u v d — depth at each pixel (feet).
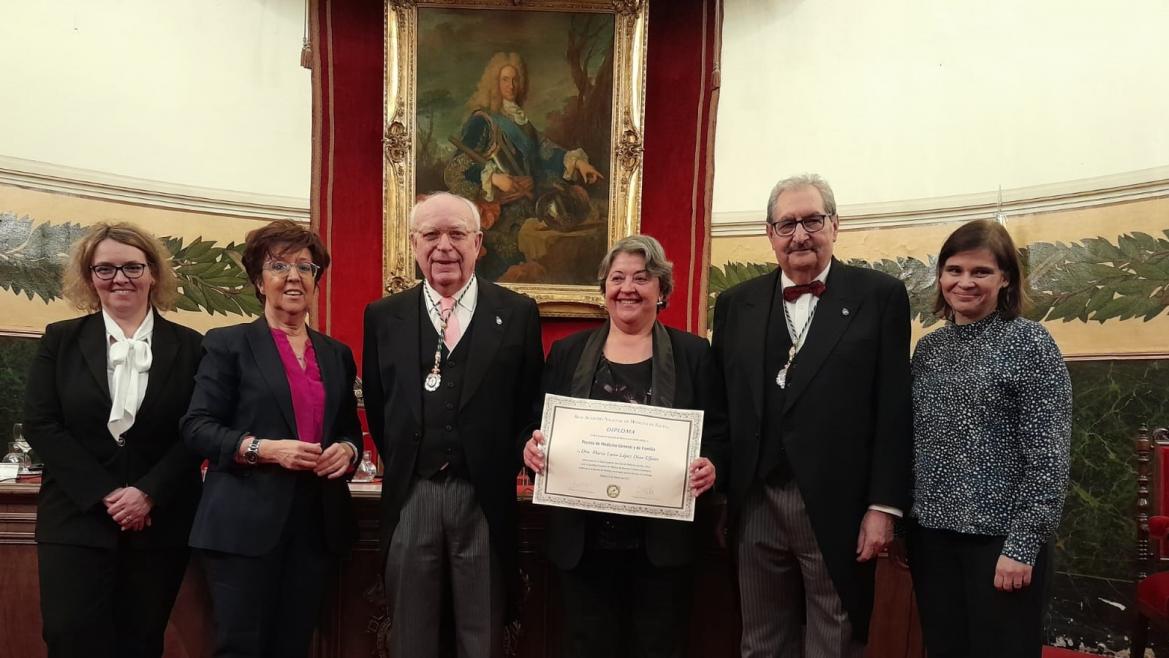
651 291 8.21
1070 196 13.55
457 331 8.40
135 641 8.16
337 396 8.28
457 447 8.00
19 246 13.56
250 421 7.87
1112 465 12.73
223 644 7.40
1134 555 12.35
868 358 7.70
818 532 7.40
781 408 7.76
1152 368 12.48
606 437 7.82
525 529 9.59
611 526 7.88
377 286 14.99
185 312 14.85
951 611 7.41
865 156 15.48
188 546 8.44
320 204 14.89
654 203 15.46
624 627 8.35
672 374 8.21
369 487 9.79
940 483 7.47
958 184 14.65
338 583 9.48
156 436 8.35
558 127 14.99
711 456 7.95
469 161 14.93
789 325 8.09
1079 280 13.38
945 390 7.63
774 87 16.25
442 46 14.87
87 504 7.82
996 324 7.65
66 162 14.02
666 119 15.48
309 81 16.21
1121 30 13.21
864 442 7.63
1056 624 13.07
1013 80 14.24
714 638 9.48
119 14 14.56
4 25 13.64
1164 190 12.60
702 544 9.09
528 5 14.85
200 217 15.11
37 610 9.64
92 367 8.23
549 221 15.02
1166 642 12.05
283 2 16.06
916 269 14.89
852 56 15.66
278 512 7.66
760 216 16.02
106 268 8.33
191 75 15.15
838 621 7.41
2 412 13.26
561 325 15.23
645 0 14.76
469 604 7.91
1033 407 7.23
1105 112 13.29
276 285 8.18
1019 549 6.93
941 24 14.94
